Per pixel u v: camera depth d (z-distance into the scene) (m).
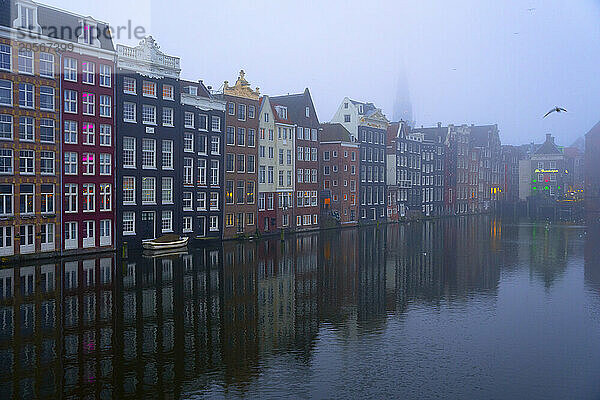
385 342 22.75
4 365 19.17
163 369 19.03
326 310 28.17
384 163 96.00
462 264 45.00
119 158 49.78
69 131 46.03
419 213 104.69
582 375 19.06
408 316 27.20
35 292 30.88
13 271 37.97
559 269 42.69
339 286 34.59
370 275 38.97
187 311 27.22
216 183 61.53
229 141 63.38
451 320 26.52
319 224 81.69
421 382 18.23
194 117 57.91
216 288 33.00
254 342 22.36
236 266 41.78
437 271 41.22
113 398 16.52
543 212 118.62
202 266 41.50
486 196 138.38
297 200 76.88
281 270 40.31
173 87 54.97
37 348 21.03
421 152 108.50
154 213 53.41
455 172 122.06
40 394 16.72
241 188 65.50
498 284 36.12
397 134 99.25
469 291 33.72
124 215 50.84
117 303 28.53
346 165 85.38
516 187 154.62
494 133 142.62
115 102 49.31
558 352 21.61
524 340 23.25
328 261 45.59
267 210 70.38
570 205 109.50
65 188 45.88
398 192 100.38
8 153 42.12
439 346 22.27
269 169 70.56
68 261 43.06
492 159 141.12
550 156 134.25
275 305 29.00
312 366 19.62
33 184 43.59
